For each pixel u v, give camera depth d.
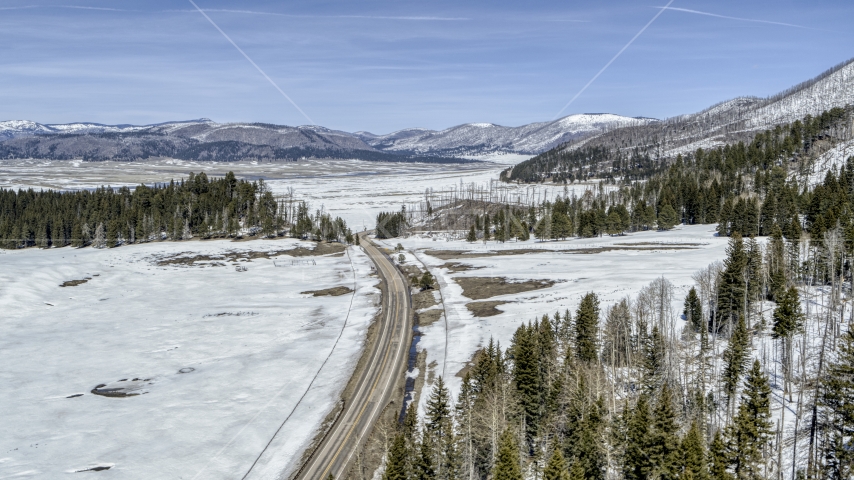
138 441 62.06
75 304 123.44
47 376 80.44
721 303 82.44
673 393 62.47
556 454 41.81
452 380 76.50
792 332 65.94
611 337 75.88
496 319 101.81
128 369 83.81
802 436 54.75
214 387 77.25
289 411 70.50
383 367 85.25
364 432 65.38
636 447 47.03
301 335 101.00
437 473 50.06
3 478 53.94
